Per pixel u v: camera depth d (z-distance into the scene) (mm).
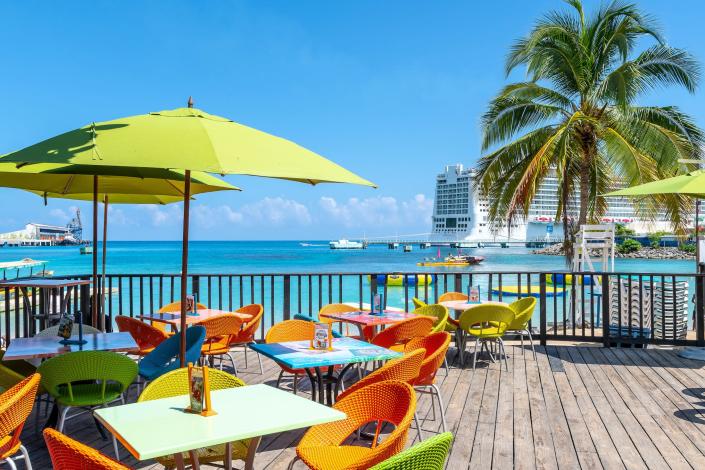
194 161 3211
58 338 5219
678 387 6520
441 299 8766
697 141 14602
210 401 2863
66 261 58844
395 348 6031
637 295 11078
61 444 2303
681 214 14211
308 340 5297
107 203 7156
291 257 73375
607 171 16141
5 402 3033
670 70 13938
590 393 6258
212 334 6199
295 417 2754
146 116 3961
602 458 4371
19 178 5805
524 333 8641
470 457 4371
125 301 21344
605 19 14383
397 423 3146
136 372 4266
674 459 4355
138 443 2395
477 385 6582
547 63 14570
